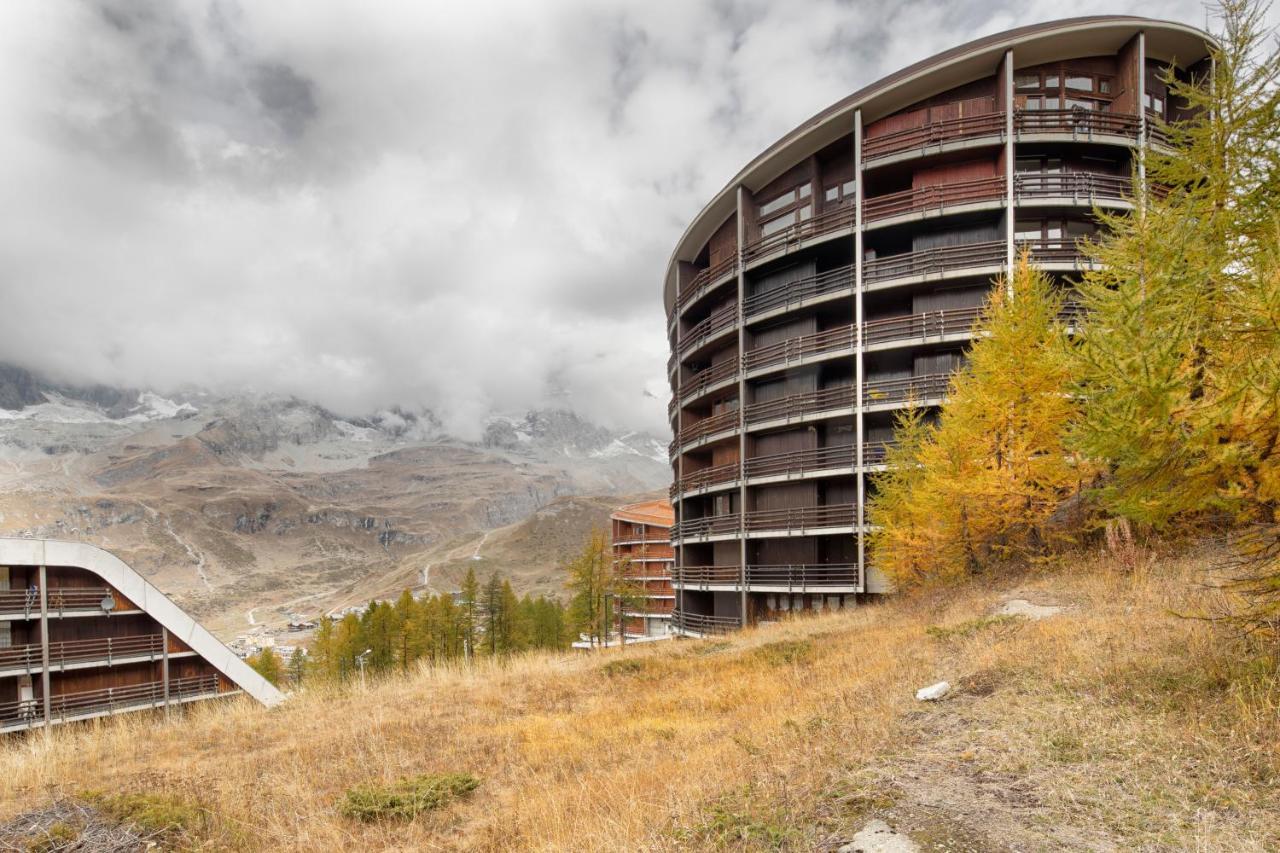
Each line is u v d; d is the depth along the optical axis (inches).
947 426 918.4
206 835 341.7
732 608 1439.5
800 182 1408.7
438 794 385.7
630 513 3563.0
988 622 593.3
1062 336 365.7
